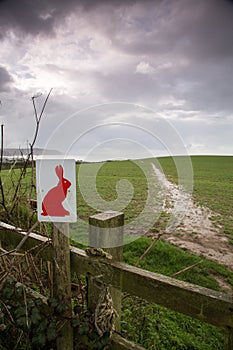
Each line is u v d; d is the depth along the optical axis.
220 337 2.02
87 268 1.36
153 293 1.14
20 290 1.61
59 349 1.53
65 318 1.41
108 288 1.32
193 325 2.14
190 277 2.95
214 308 0.97
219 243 3.85
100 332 1.29
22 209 2.43
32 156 1.88
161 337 1.91
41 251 1.62
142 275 1.16
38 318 1.43
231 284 2.83
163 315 2.20
